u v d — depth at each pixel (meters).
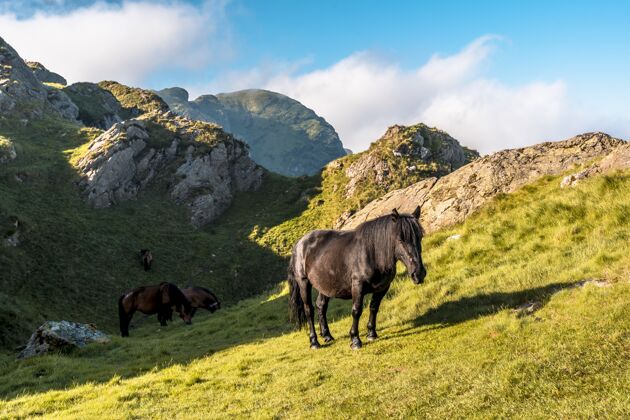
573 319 8.10
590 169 18.41
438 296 12.90
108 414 8.77
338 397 7.67
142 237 52.50
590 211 14.34
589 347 6.90
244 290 48.97
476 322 9.83
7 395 12.07
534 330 8.28
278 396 8.43
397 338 10.55
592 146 23.28
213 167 71.62
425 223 23.48
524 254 13.88
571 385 6.03
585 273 10.21
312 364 10.14
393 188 67.69
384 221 10.09
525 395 6.14
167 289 27.22
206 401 8.98
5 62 83.12
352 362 9.56
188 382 10.58
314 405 7.61
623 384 5.57
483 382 6.84
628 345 6.55
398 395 7.19
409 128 81.06
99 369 14.42
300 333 14.32
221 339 17.55
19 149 57.53
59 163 58.62
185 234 57.31
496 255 14.79
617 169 16.89
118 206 57.25
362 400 7.36
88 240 45.75
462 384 7.01
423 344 9.55
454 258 16.06
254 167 78.31
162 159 68.44
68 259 41.03
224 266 52.12
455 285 13.17
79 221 48.66
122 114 113.31
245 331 18.08
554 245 13.54
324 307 12.15
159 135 72.25
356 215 30.64
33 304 32.31
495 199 20.95
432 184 27.00
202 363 12.89
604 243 11.53
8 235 38.56
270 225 63.91
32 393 12.15
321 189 73.06
